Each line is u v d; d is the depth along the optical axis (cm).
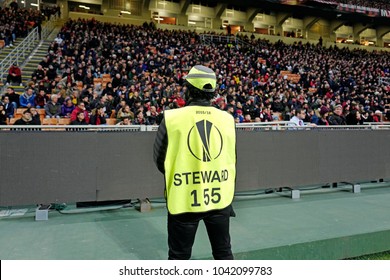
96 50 1549
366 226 337
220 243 184
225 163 185
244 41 2562
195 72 184
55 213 385
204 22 3136
